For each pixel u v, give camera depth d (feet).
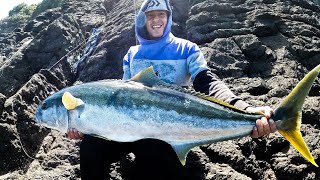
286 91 6.49
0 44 12.76
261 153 5.28
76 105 3.82
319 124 5.69
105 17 12.51
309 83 3.23
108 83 3.80
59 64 9.62
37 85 7.98
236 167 5.08
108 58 9.04
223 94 3.88
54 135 6.77
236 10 9.39
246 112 3.39
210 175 4.89
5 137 6.40
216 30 8.67
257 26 8.64
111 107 3.68
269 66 7.54
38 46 10.26
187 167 5.05
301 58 8.00
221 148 5.29
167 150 4.20
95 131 3.78
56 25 10.75
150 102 3.59
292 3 10.18
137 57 4.69
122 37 9.20
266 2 10.05
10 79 9.45
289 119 3.29
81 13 12.93
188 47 4.54
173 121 3.53
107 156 4.10
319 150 5.05
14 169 6.23
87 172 4.03
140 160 4.28
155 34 4.63
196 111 3.50
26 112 7.14
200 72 4.32
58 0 17.78
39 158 6.26
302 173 4.80
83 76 9.03
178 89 3.59
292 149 5.10
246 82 6.98
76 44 10.60
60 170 5.59
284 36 8.56
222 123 3.45
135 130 3.63
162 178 4.27
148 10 4.58
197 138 3.53
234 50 7.93
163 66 4.54
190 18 9.27
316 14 9.95
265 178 4.98
